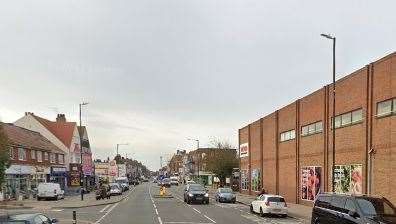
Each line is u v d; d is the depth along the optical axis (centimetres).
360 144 3291
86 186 8069
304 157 4450
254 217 3294
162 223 2822
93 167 10212
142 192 7856
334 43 2953
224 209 4056
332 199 1983
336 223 1892
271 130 5597
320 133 4053
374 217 1700
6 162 3344
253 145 6512
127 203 4922
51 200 5325
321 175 4000
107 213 3597
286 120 5016
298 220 3111
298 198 4584
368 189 3130
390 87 2906
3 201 4753
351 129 3450
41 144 6975
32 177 6278
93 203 4728
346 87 3547
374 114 3106
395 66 2852
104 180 9994
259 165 6144
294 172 4719
